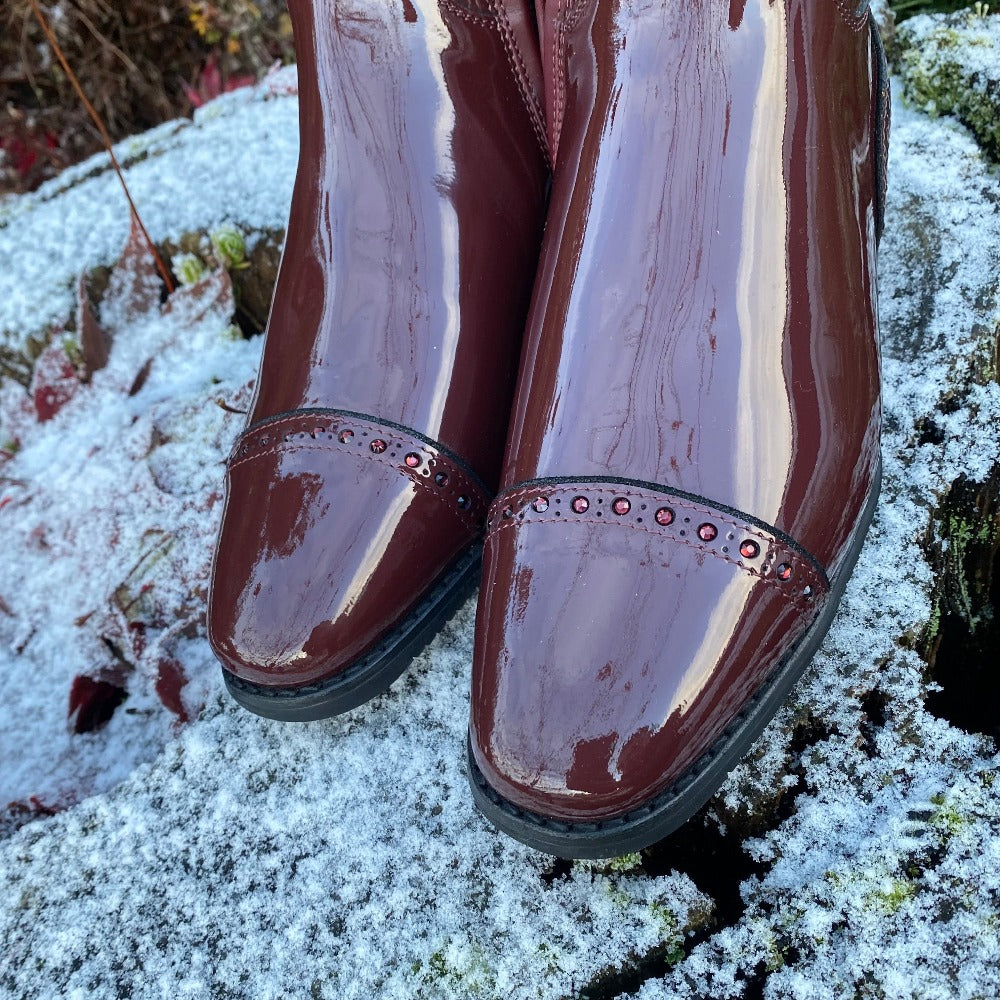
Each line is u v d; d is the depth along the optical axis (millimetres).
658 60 258
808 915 246
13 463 472
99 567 422
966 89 401
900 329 344
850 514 257
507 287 312
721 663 231
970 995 227
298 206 320
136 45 856
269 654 270
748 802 270
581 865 272
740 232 248
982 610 347
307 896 280
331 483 278
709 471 237
